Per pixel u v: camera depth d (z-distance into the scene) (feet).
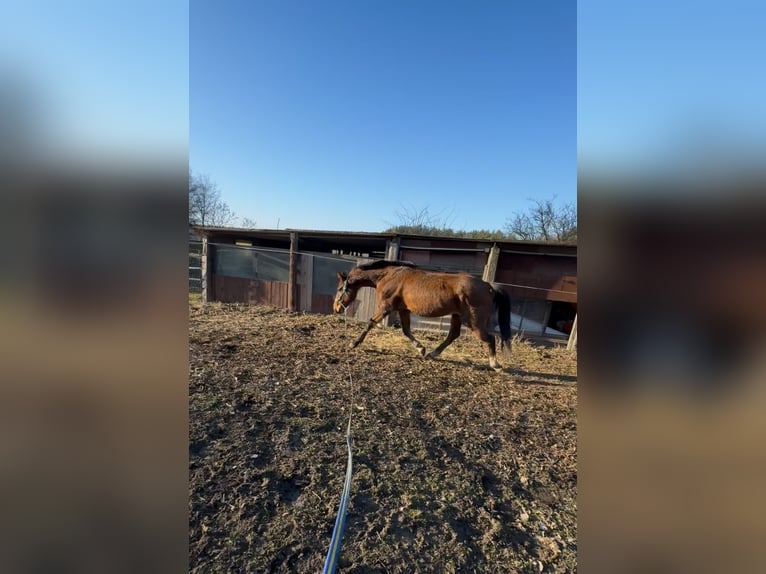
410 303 15.08
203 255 27.55
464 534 5.74
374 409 10.16
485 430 9.43
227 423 8.63
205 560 4.92
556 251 20.51
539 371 15.44
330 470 7.13
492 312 14.76
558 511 6.42
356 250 34.27
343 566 4.99
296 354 15.02
